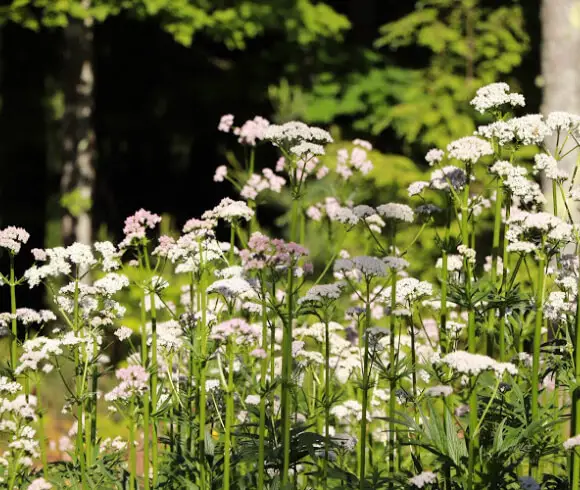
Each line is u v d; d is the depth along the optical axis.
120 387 5.51
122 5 16.88
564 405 5.75
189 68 24.83
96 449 6.36
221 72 24.39
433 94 19.12
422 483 5.05
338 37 19.88
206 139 25.62
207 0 18.28
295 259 5.56
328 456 6.13
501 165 5.96
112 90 25.12
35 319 6.36
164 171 26.12
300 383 6.43
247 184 8.60
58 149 23.98
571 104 12.26
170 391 6.36
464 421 5.83
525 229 5.72
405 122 19.02
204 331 5.66
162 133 25.62
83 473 5.82
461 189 6.38
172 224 16.27
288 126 6.57
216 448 6.19
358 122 19.95
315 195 12.23
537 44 20.08
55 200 22.14
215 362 6.65
